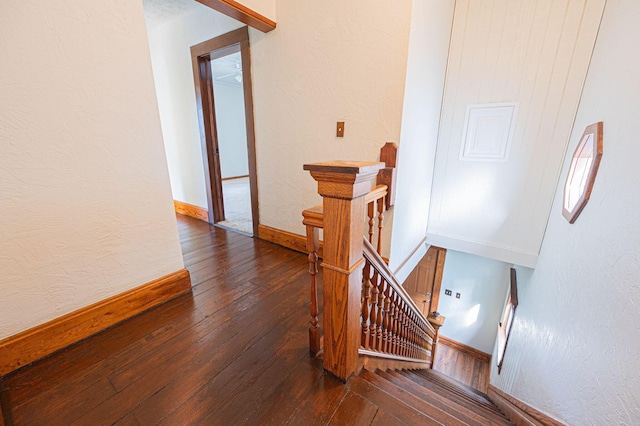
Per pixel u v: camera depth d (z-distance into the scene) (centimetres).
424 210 278
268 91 234
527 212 249
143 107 143
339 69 191
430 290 412
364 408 101
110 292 144
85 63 120
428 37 192
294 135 229
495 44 230
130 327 146
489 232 272
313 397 106
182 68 305
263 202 269
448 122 266
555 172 230
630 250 96
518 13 217
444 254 386
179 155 351
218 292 182
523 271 289
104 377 113
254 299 175
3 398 103
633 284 90
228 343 135
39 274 119
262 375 116
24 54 104
